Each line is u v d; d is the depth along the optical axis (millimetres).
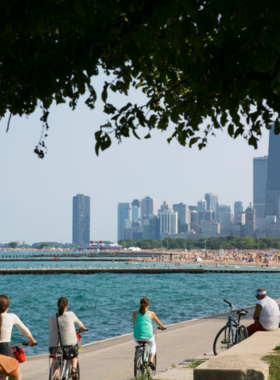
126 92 8438
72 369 11602
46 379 14422
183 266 189500
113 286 95250
